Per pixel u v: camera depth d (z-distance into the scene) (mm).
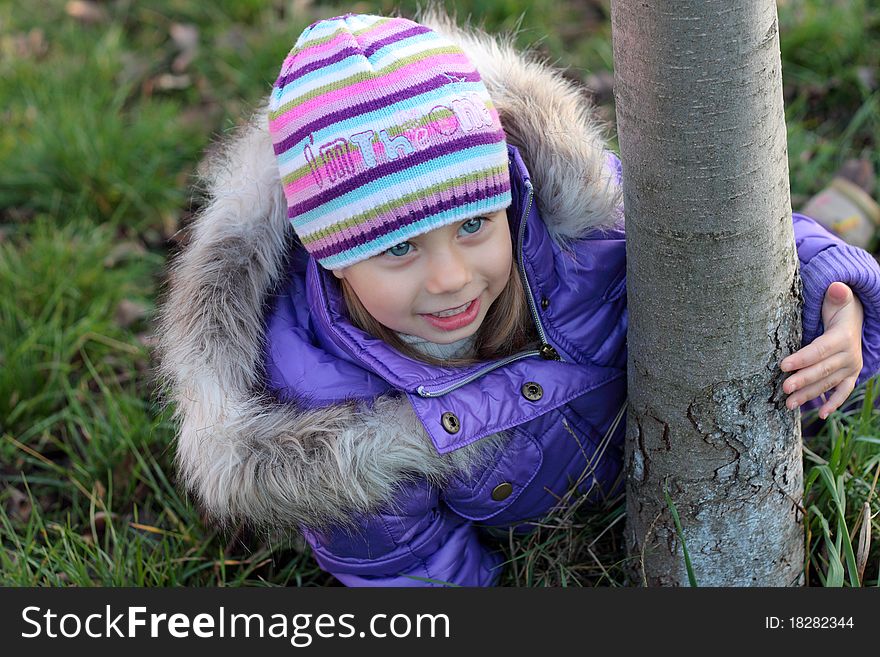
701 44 1359
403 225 1629
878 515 2006
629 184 1573
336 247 1689
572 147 1888
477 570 2078
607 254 1929
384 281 1702
